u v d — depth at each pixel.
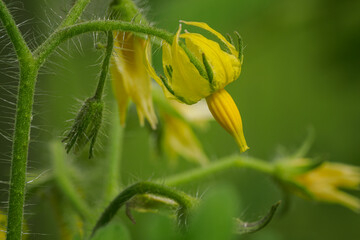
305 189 0.20
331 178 0.20
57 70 0.19
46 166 0.19
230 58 0.15
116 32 0.16
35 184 0.18
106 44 0.15
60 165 0.19
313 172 0.20
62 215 0.18
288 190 0.21
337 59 0.28
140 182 0.15
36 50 0.14
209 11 0.18
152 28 0.14
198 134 0.24
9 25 0.14
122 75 0.17
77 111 0.15
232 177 0.24
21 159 0.14
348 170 0.20
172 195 0.15
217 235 0.13
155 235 0.13
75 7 0.14
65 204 0.18
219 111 0.15
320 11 0.25
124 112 0.17
